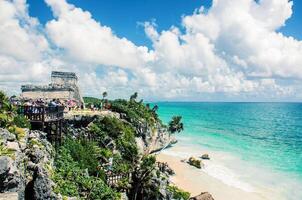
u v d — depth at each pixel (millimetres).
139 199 49000
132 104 107562
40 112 39312
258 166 81938
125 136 66062
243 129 177750
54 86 70875
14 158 25625
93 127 58938
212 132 155750
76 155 43750
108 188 40281
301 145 123125
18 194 23719
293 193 60250
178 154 94562
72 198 31734
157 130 102625
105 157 52219
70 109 63656
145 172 48688
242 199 56906
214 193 59688
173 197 52531
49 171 32094
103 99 89750
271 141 133125
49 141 42375
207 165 81188
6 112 34625
